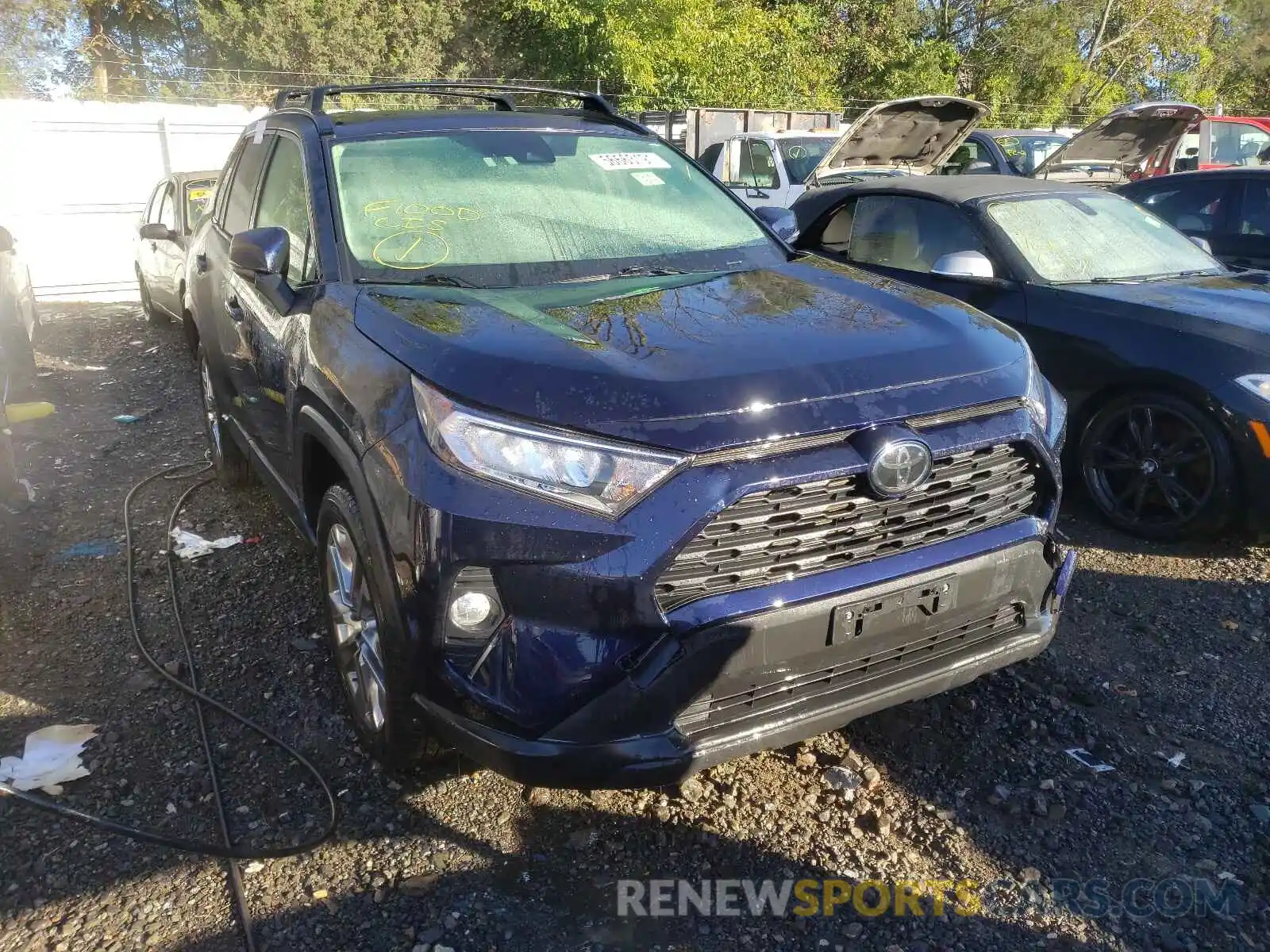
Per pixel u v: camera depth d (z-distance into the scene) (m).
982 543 2.59
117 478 5.62
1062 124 31.16
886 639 2.47
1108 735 3.16
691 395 2.30
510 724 2.29
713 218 3.81
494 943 2.36
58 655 3.66
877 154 11.85
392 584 2.41
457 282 3.13
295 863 2.61
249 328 3.85
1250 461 4.24
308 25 22.20
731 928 2.40
